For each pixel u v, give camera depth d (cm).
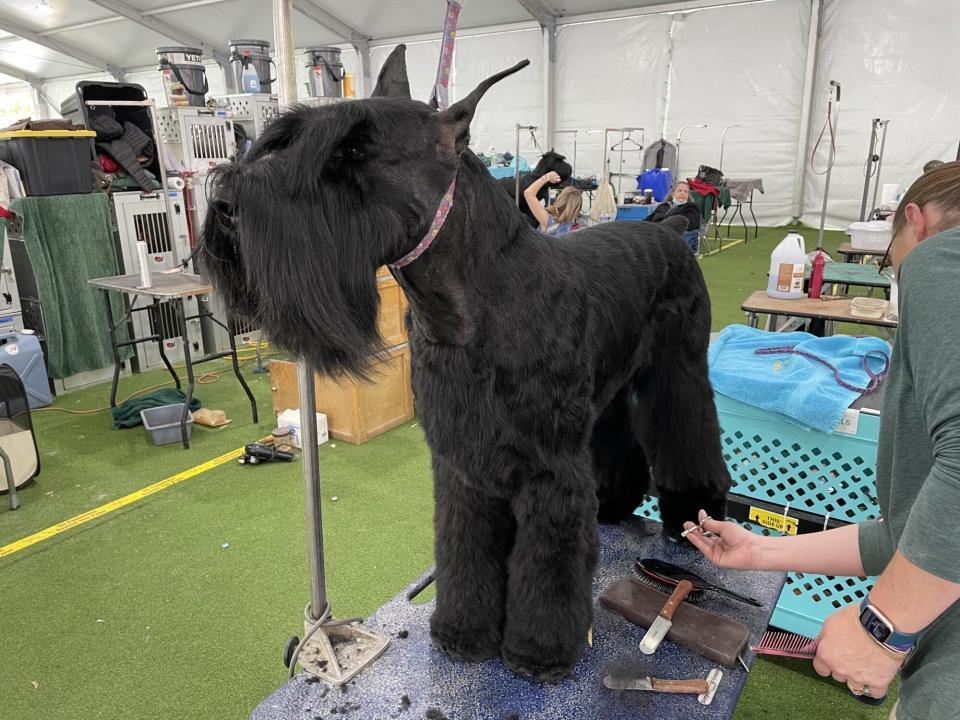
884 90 991
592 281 146
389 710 134
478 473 127
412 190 103
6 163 451
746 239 1006
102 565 271
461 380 120
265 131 102
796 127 1069
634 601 159
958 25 923
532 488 127
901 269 93
